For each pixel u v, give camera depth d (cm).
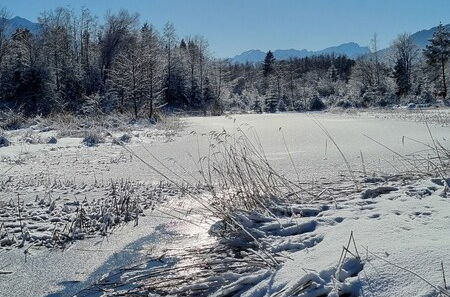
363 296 246
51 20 5606
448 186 468
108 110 3356
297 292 261
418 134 1481
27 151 1270
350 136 1478
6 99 4541
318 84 8494
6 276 355
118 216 504
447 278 235
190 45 6488
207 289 306
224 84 6906
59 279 349
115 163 1001
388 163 802
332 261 285
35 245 421
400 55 7088
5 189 685
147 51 3484
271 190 493
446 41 6088
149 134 1780
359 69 7806
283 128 1925
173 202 573
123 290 322
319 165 814
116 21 5725
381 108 5188
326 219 389
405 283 242
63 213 520
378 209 391
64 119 2181
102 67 5550
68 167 953
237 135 1545
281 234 385
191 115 5103
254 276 298
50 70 4728
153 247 409
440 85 6094
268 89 7638
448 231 306
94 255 396
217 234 426
